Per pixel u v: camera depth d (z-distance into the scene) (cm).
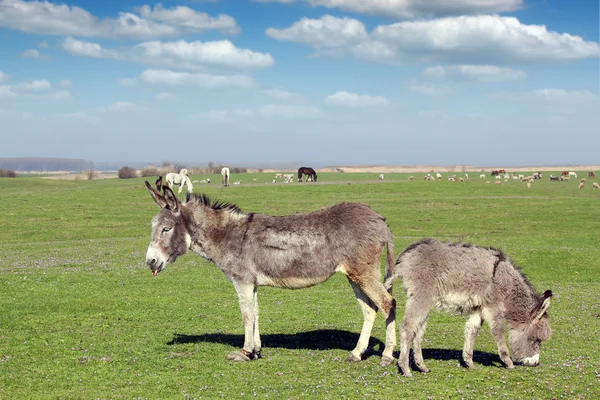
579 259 2152
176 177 5234
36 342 1065
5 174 10138
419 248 897
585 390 784
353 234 931
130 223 3569
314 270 945
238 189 5753
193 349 1029
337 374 883
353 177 9481
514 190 5856
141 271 1900
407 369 869
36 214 3859
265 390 809
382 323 1268
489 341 1120
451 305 898
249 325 962
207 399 773
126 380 855
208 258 995
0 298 1455
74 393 800
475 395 781
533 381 832
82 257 2212
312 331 1188
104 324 1216
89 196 5034
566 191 6084
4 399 775
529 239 2778
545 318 910
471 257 891
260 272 961
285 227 957
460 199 4906
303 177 9050
